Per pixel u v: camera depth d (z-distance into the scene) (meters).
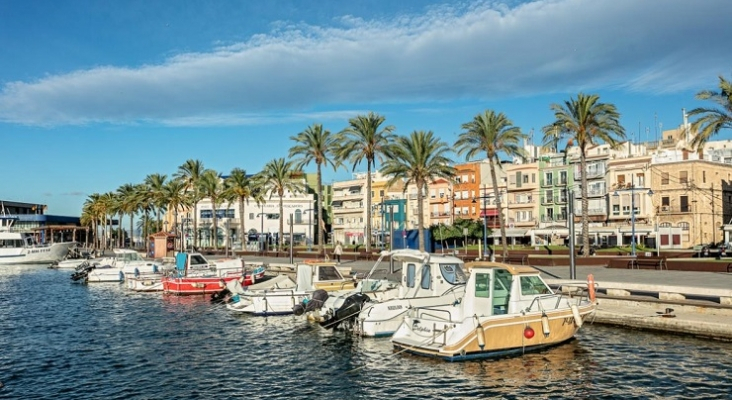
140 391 18.20
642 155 91.19
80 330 29.55
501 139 57.12
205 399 17.23
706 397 16.27
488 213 108.25
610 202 92.25
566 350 21.55
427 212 117.69
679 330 23.20
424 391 17.47
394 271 45.25
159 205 111.81
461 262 26.98
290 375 19.69
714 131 40.62
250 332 27.59
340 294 28.34
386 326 24.81
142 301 42.19
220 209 137.25
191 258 48.78
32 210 178.88
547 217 100.88
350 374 19.48
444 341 20.45
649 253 60.34
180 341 25.94
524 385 17.77
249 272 46.03
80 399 17.45
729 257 53.75
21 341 26.69
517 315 20.91
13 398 17.61
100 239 168.38
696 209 82.31
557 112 55.72
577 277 38.12
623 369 19.06
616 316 25.17
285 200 135.38
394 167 60.34
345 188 137.12
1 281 64.94
